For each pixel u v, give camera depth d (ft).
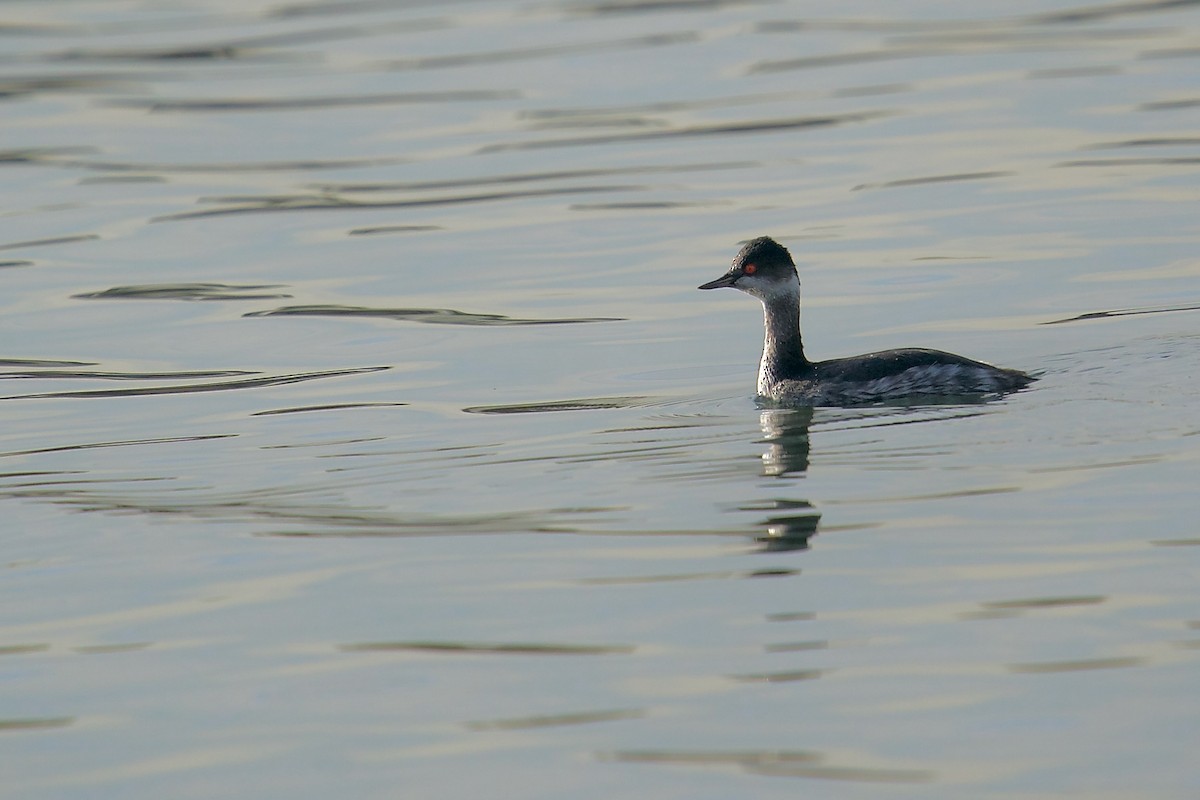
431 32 128.36
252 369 63.00
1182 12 123.03
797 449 48.96
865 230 78.79
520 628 37.01
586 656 35.37
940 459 46.83
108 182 92.84
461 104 106.42
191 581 40.98
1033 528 41.09
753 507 43.98
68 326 69.62
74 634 38.14
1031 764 29.91
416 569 40.98
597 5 135.95
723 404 55.36
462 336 66.44
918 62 111.86
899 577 38.63
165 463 51.34
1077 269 70.90
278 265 77.77
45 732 33.24
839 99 103.45
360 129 101.96
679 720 32.24
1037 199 81.87
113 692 34.91
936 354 54.54
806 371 55.88
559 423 53.93
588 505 45.03
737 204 84.07
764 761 30.50
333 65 118.62
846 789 29.35
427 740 31.99
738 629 36.29
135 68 119.34
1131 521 41.04
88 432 55.47
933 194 83.97
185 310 71.56
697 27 126.00
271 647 36.78
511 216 84.53
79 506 47.29
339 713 33.37
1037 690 32.68
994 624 35.73
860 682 33.42
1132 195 81.35
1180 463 44.86
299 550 42.78
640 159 93.56
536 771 30.53
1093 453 46.24
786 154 92.89
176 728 33.09
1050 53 112.37
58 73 118.32
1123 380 53.83
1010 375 54.24
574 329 66.85
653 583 39.19
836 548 40.65
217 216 86.07
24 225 85.30
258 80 114.73
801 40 120.26
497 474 48.47
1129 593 36.88
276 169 94.48
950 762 30.14
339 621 37.99
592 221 82.84
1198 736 30.58
